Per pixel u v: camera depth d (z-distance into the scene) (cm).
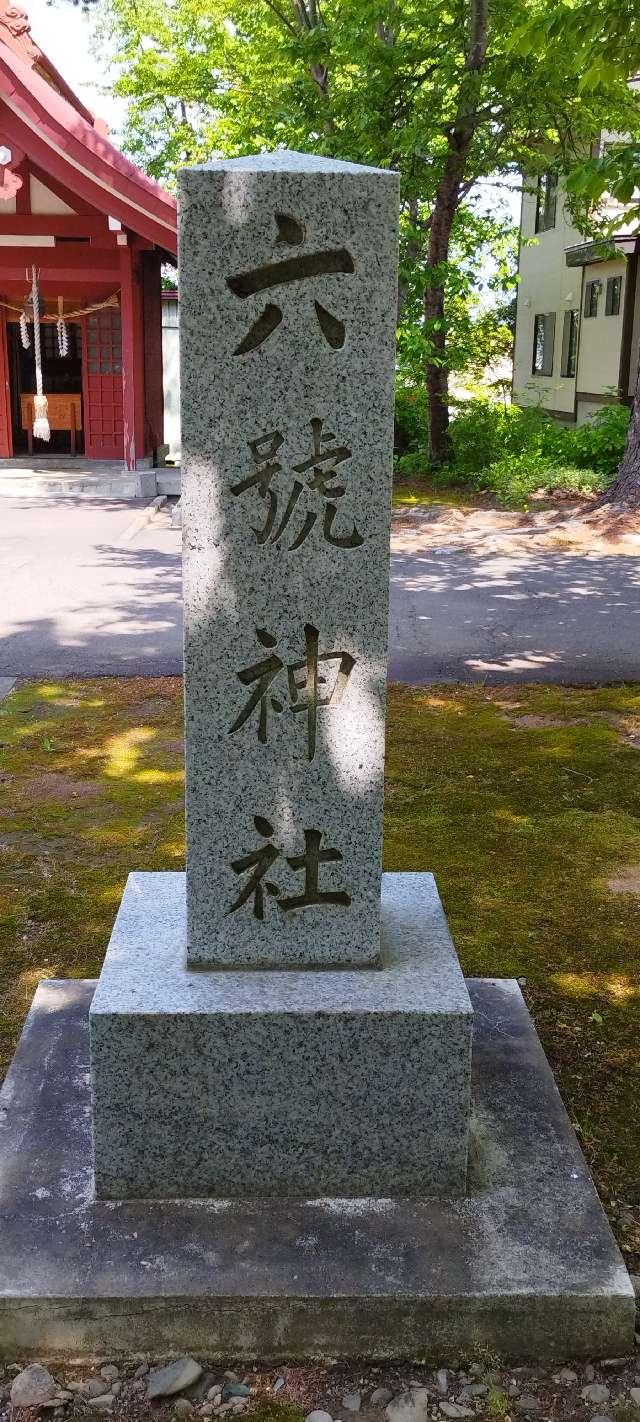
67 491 1748
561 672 777
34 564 1151
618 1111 314
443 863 465
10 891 434
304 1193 269
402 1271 246
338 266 243
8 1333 241
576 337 2366
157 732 629
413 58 1518
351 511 256
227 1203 266
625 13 676
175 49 2445
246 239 241
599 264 2191
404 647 844
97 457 2038
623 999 368
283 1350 244
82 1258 247
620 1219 276
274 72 2138
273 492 254
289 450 252
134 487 1736
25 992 365
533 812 522
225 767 267
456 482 1792
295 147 1678
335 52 1590
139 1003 259
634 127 1620
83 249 1733
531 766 582
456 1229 258
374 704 265
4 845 475
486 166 1697
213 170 238
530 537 1328
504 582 1098
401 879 329
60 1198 265
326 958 278
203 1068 260
